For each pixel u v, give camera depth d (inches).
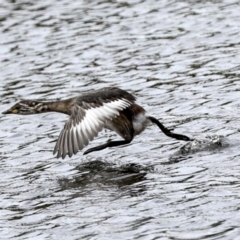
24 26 1043.9
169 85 831.1
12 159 677.9
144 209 549.3
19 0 1144.8
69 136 573.3
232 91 794.2
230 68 860.6
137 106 624.4
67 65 915.4
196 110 757.3
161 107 774.5
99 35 997.2
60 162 661.3
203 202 551.5
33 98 827.4
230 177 593.6
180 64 886.4
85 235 517.7
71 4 1120.8
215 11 1042.1
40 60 934.4
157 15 1048.2
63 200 581.3
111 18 1051.9
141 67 890.1
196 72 858.8
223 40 946.1
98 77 872.9
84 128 570.6
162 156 656.4
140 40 970.7
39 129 748.6
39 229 534.6
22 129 749.9
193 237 500.1
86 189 597.9
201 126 714.8
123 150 678.5
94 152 677.9
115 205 561.3
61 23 1047.0
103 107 580.7
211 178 594.9
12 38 1005.2
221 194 561.9
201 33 973.8
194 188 578.9
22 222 549.0
